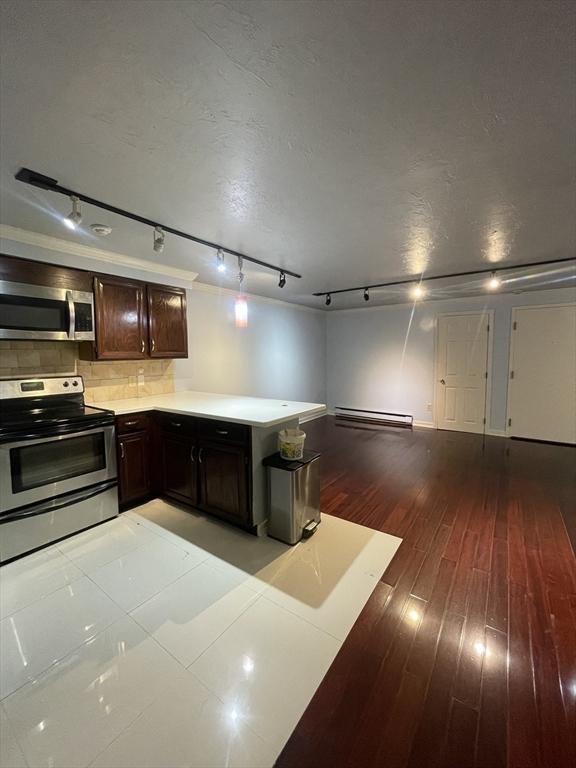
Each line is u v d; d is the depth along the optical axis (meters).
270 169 1.67
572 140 1.45
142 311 3.25
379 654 1.53
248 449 2.40
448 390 5.77
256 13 0.90
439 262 3.35
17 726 1.24
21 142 1.44
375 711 1.28
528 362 5.05
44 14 0.88
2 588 1.95
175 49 1.00
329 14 0.90
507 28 0.94
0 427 2.14
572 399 4.79
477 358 5.46
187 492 2.84
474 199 2.00
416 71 1.08
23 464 2.23
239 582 2.00
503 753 1.14
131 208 2.10
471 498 3.11
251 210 2.14
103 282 2.94
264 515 2.50
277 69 1.07
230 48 1.00
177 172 1.69
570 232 2.53
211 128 1.36
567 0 0.86
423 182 1.80
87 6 0.87
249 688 1.38
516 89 1.16
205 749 1.17
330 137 1.43
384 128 1.37
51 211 2.14
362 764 1.12
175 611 1.78
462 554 2.27
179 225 2.37
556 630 1.65
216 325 4.54
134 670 1.45
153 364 3.70
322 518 2.75
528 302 4.99
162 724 1.24
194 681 1.41
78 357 3.06
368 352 6.62
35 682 1.40
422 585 1.97
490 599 1.86
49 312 2.59
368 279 4.09
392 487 3.37
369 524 2.66
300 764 1.12
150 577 2.04
